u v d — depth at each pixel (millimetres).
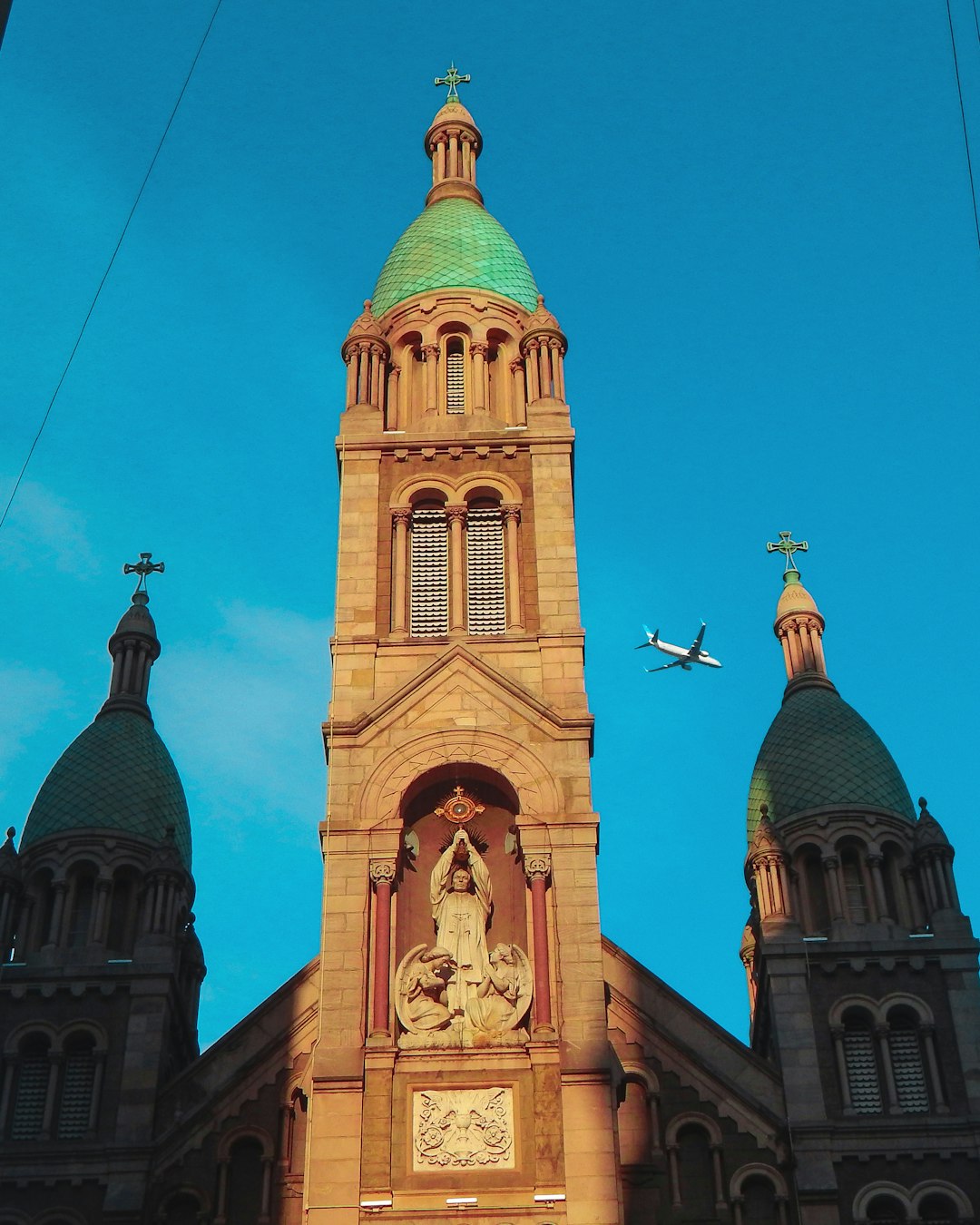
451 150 81438
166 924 59875
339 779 56375
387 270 73375
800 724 67688
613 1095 50656
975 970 58094
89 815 63844
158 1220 52469
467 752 56750
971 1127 54594
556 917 53562
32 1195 53375
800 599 72750
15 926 61469
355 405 66438
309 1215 48656
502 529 63219
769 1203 52812
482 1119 50312
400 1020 52219
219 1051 55594
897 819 64438
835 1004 57469
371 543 62469
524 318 70562
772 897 59906
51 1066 56562
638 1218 52281
